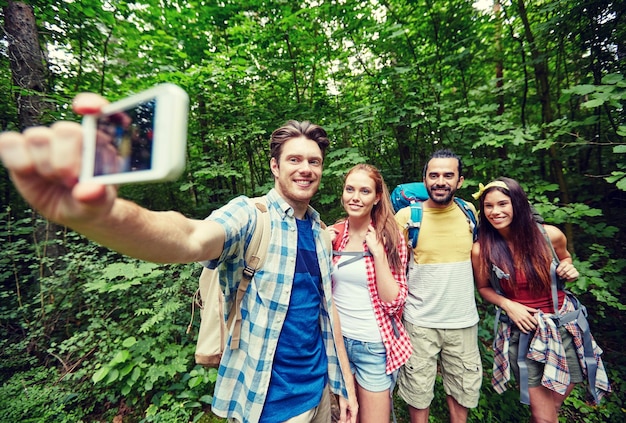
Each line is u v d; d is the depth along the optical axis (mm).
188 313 2830
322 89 4652
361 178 1587
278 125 3994
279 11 4016
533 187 2709
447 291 1799
